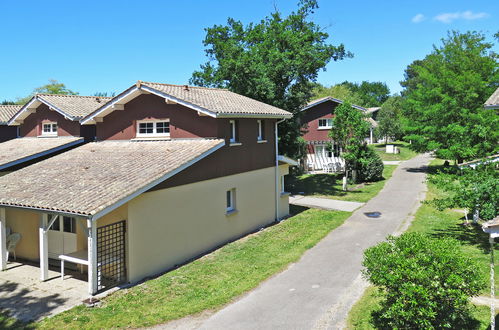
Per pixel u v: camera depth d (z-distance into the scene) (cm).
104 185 1093
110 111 1669
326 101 3478
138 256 1095
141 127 1644
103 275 1116
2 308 923
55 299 973
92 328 821
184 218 1273
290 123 2616
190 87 1798
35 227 1295
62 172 1296
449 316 698
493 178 1199
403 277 693
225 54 2519
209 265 1225
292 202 2256
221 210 1468
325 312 880
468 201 1210
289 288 1025
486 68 2881
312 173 3412
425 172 3088
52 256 1306
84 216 940
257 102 1938
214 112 1390
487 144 1639
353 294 971
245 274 1135
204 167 1370
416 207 1944
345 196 2356
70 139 1842
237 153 1570
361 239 1452
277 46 2488
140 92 1564
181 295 991
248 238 1557
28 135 2097
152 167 1205
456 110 2747
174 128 1530
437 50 3166
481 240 1353
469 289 688
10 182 1283
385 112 5359
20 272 1183
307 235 1543
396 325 729
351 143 2698
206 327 826
